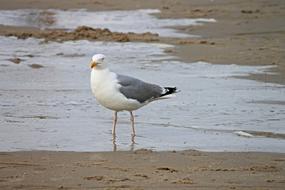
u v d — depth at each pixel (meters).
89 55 22.69
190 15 30.86
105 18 30.25
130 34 26.30
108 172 11.19
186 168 11.52
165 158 12.20
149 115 15.70
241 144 13.33
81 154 12.40
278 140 13.69
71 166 11.55
